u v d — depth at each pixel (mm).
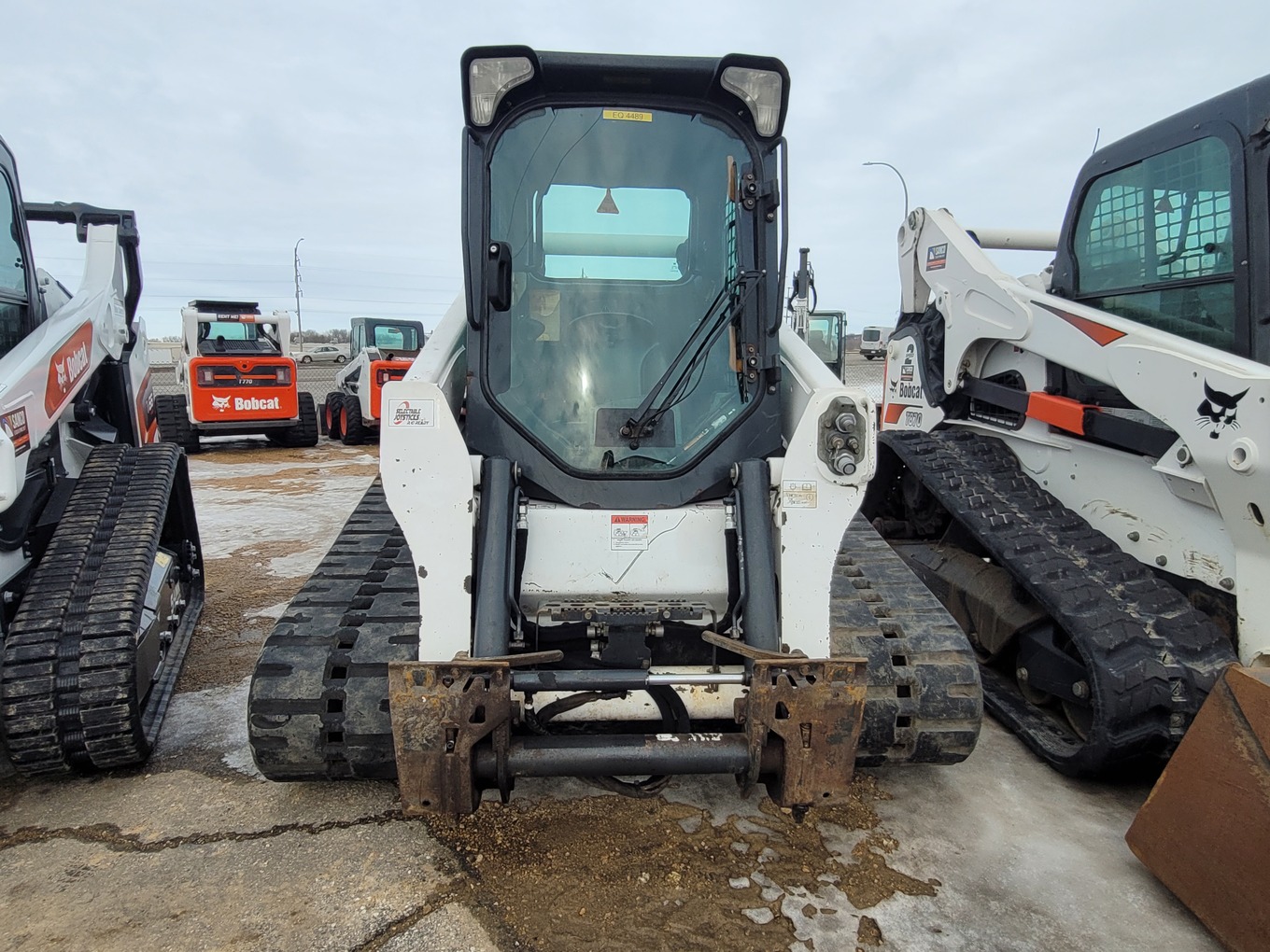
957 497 3908
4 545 3234
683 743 2344
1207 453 2980
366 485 10305
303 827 2779
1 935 2262
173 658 4066
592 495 2779
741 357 2941
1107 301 3873
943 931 2324
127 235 4691
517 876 2525
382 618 2936
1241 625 3014
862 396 2590
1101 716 2936
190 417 13508
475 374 2828
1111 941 2309
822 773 2334
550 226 3031
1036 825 2879
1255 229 3051
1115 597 3197
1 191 3455
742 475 2752
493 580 2516
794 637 2639
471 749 2262
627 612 2682
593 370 3002
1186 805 2434
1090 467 3775
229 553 6613
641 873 2555
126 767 3162
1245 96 3107
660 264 3061
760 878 2543
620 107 3000
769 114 2951
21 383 3121
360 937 2258
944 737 2852
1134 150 3672
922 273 5070
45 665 2900
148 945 2225
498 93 2855
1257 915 2158
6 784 3068
